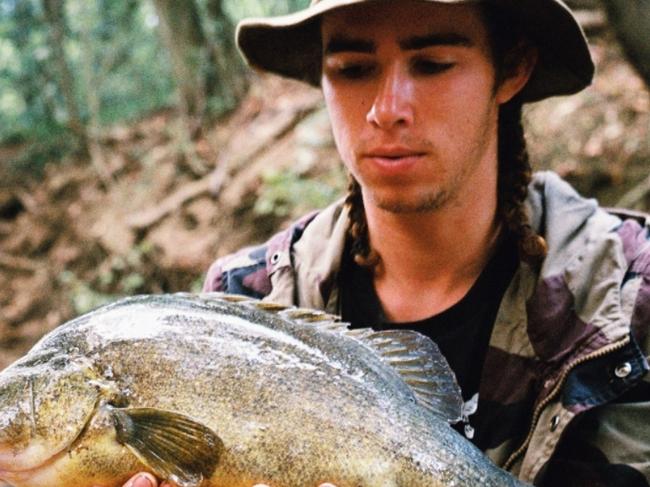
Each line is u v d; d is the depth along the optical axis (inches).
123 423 70.9
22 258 401.1
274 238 103.0
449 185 83.6
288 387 72.2
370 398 73.2
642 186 257.4
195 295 79.0
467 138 83.7
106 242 368.2
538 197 95.4
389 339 79.3
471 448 73.8
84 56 446.0
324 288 94.5
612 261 86.4
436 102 81.4
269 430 70.9
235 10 422.3
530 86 99.3
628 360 81.7
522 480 80.0
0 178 436.5
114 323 75.0
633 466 80.6
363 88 82.7
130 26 463.8
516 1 85.3
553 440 82.0
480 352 89.9
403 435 72.1
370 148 82.4
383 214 89.1
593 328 83.5
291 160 328.8
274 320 77.1
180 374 72.2
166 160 386.3
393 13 80.2
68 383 72.5
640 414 82.0
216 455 70.6
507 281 90.8
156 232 350.9
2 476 73.7
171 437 70.6
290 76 109.3
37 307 382.9
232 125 378.6
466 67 82.6
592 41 294.7
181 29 391.5
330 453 70.7
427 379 78.7
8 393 73.0
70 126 425.7
